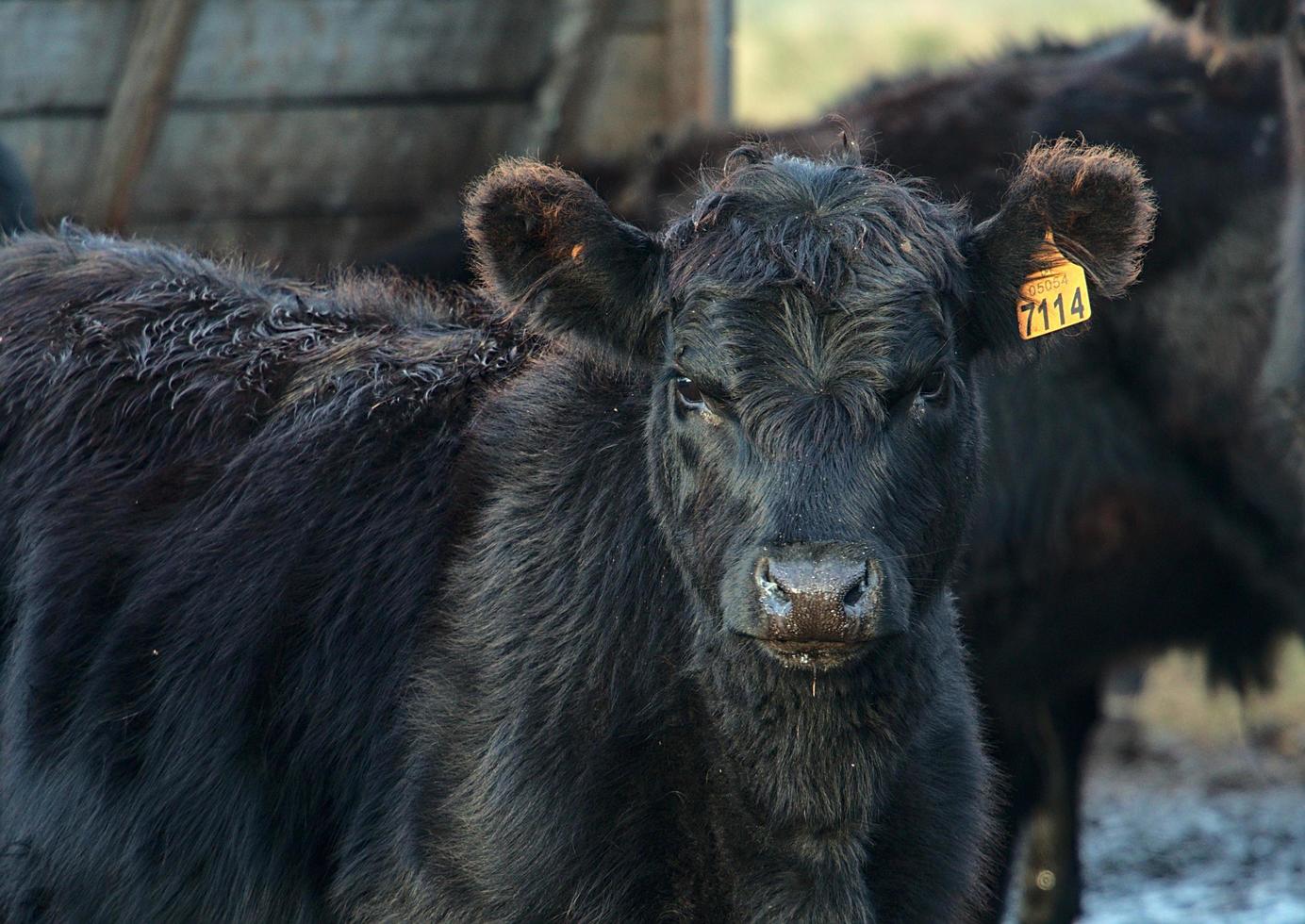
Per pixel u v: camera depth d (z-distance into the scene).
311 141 16.73
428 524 8.25
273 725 8.13
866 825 7.28
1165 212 11.75
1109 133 11.96
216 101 16.25
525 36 16.84
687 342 7.06
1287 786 16.09
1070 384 11.55
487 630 7.76
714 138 13.27
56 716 8.38
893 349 6.88
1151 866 14.16
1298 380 11.33
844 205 7.26
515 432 8.25
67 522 8.62
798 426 6.72
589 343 7.63
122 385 8.91
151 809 8.13
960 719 7.88
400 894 7.64
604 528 7.71
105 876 8.21
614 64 17.20
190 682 8.23
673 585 7.52
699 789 7.43
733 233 7.19
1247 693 12.84
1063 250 7.42
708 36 17.05
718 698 7.25
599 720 7.40
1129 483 11.77
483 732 7.55
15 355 9.12
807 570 6.38
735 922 7.41
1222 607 12.41
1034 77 12.53
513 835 7.29
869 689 7.09
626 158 13.82
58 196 16.03
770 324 6.89
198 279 9.54
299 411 8.77
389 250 13.84
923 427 7.08
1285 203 11.68
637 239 7.47
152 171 16.34
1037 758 12.19
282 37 16.19
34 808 8.38
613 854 7.31
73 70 15.64
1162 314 11.67
